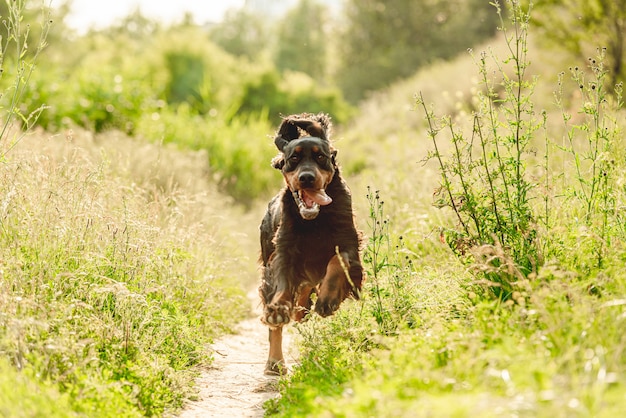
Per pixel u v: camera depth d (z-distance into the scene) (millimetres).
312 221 5758
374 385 4035
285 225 5820
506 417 3254
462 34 41344
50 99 15797
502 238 5801
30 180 7105
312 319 6055
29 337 4988
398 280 5980
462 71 21688
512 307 5191
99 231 6723
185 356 6191
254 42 71250
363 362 4754
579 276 5289
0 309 4992
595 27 13820
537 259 5535
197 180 12211
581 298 4555
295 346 6879
